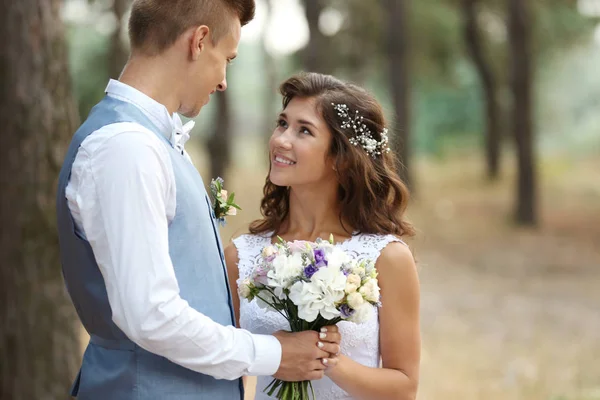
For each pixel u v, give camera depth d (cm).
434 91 2567
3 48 366
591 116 3356
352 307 203
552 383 603
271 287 216
